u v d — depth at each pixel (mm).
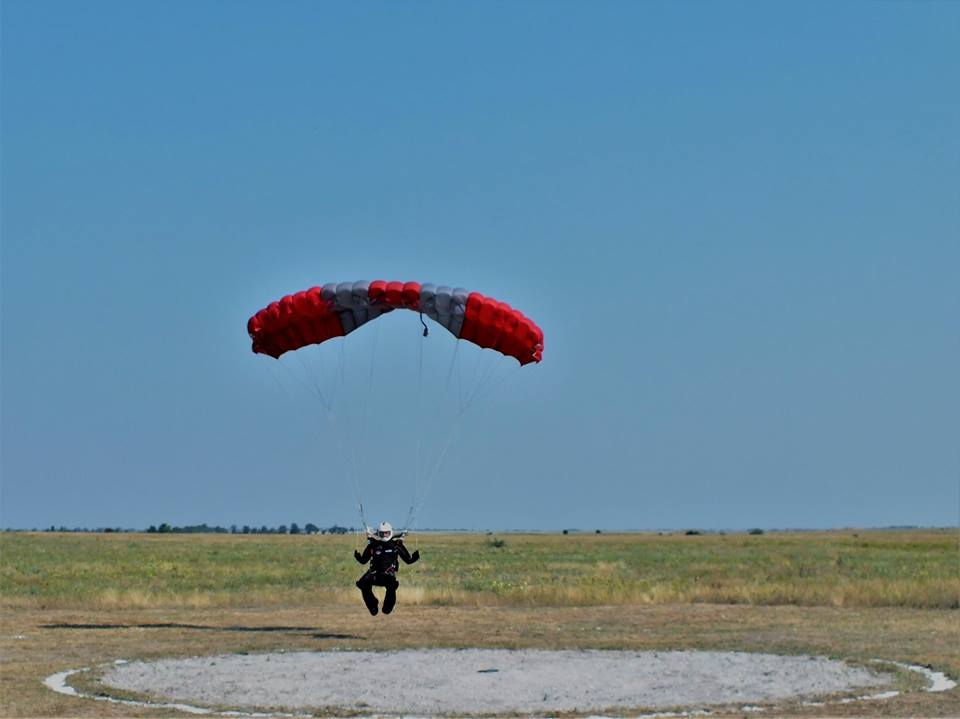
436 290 23250
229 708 15922
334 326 24203
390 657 20828
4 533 147750
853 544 97188
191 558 67750
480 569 53688
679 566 57625
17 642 23250
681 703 16312
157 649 22172
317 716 15484
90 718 15203
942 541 105188
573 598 32594
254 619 28172
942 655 21078
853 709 15820
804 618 28016
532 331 23750
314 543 106562
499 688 17406
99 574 49594
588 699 16594
